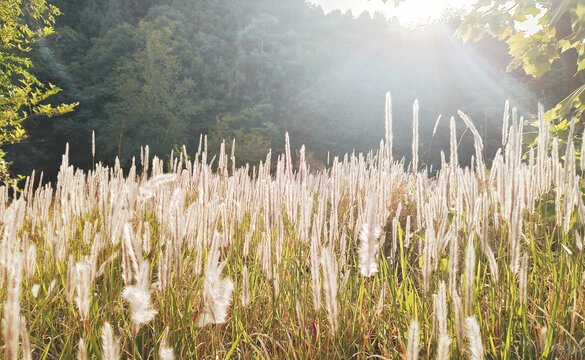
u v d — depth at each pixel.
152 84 49.25
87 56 64.06
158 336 1.41
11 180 8.40
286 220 2.59
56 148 45.84
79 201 2.73
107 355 0.80
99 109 54.41
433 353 1.18
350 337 1.50
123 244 1.19
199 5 93.69
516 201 1.32
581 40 4.25
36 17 12.47
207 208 1.75
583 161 1.64
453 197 2.15
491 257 1.40
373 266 1.14
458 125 35.25
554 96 21.59
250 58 71.81
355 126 52.62
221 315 1.15
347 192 3.47
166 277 1.35
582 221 1.64
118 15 80.06
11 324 0.72
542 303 1.54
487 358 1.34
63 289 1.85
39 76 50.97
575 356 1.24
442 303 0.89
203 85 69.94
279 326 1.65
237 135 38.03
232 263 2.17
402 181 4.88
